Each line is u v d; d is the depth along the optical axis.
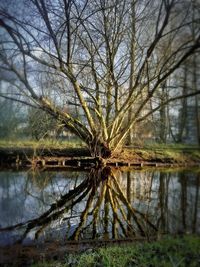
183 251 4.54
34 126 14.02
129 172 14.62
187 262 4.16
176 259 4.25
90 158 15.43
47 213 7.47
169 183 12.09
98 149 15.51
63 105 13.48
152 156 17.39
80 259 4.36
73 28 12.65
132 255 4.43
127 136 18.09
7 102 12.52
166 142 21.19
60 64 11.53
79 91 13.27
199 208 7.94
